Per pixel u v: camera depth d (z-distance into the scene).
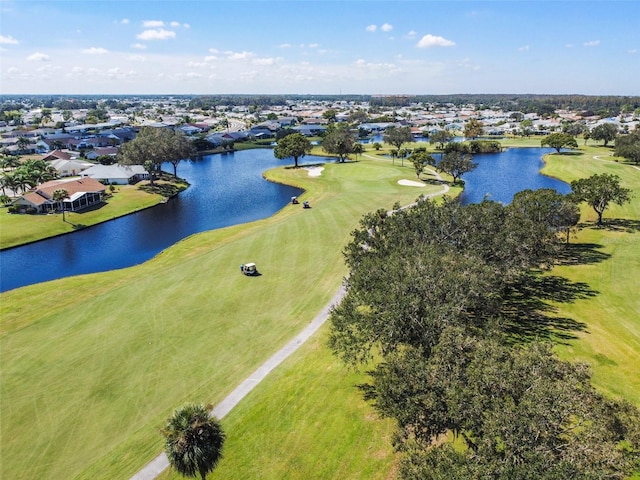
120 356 38.75
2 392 34.47
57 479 26.48
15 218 86.00
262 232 73.00
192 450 20.56
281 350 38.84
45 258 69.56
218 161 170.88
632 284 49.16
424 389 20.61
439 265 29.58
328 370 34.84
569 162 142.00
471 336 25.59
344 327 30.14
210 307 47.34
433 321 25.42
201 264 59.72
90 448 28.81
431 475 17.08
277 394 32.34
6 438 29.94
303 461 25.91
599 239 66.31
